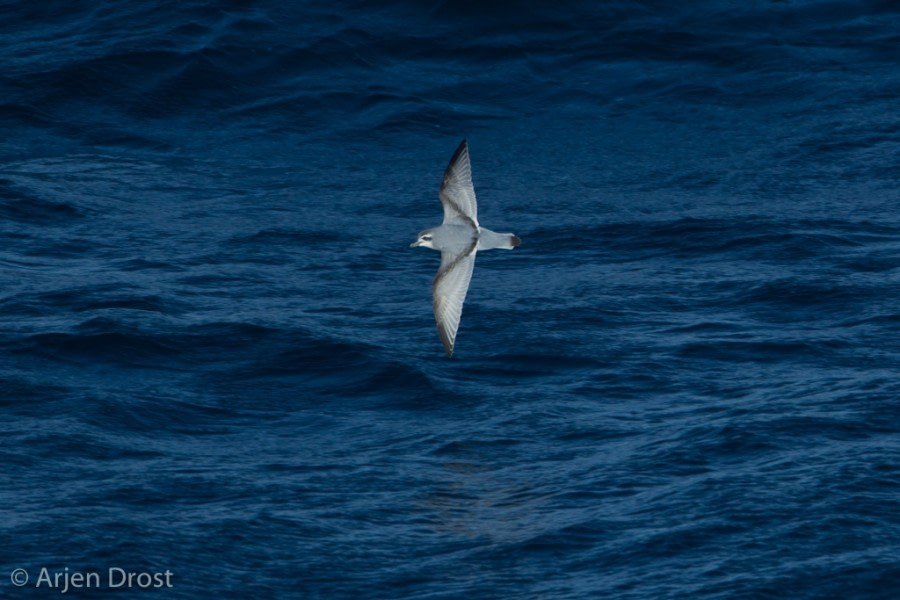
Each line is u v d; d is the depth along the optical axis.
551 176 81.19
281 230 72.88
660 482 45.84
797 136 86.25
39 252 69.31
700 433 49.25
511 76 94.00
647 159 83.69
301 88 92.12
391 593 39.88
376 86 92.62
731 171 81.62
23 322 59.16
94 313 59.94
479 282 66.12
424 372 55.00
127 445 48.88
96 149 85.38
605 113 89.94
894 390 52.47
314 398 53.56
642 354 57.22
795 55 95.94
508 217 74.69
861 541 41.72
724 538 42.03
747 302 63.12
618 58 95.69
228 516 43.69
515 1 100.19
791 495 44.28
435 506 44.75
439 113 89.50
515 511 44.28
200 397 53.22
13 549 41.34
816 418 50.00
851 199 77.31
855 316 61.00
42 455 47.59
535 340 58.31
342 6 100.38
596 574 40.50
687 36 97.69
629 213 75.19
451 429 50.62
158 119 88.94
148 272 66.81
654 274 67.00
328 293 64.75
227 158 84.31
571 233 72.38
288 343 57.69
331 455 48.66
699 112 89.75
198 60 93.44
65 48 95.12
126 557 41.06
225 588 39.97
